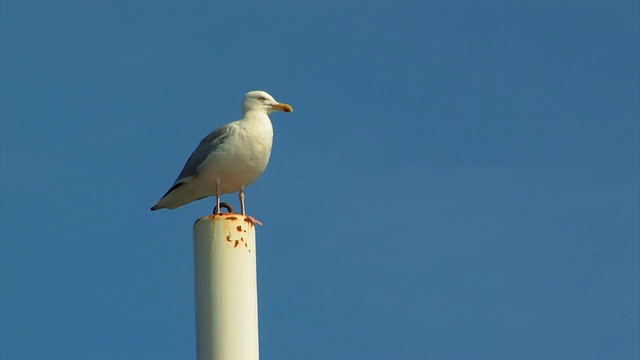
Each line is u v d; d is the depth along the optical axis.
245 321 14.52
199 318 14.59
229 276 14.63
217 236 14.79
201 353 14.39
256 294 14.87
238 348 14.36
